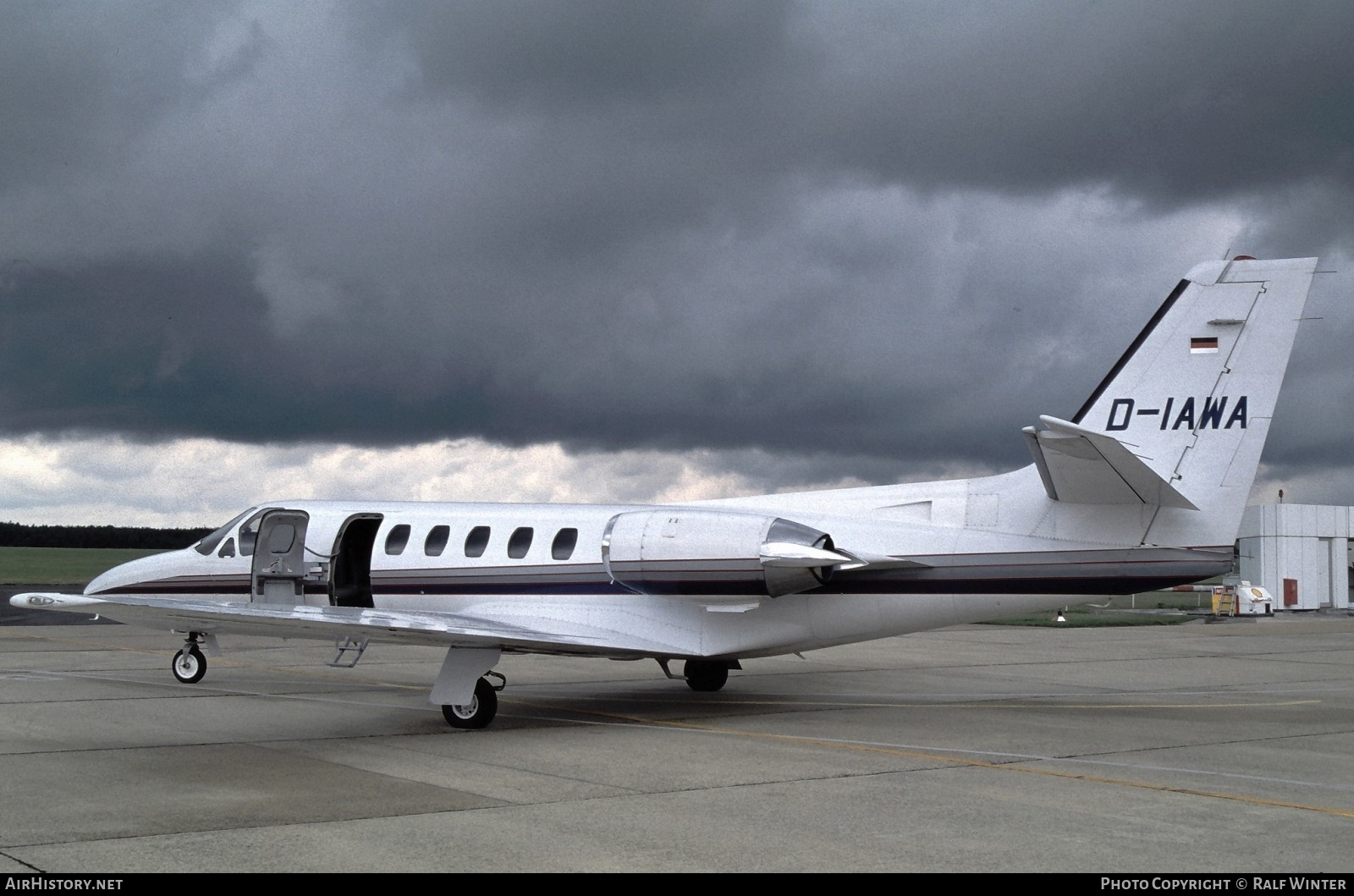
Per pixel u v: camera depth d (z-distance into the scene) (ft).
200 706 48.39
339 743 38.78
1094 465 42.32
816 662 75.25
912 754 36.91
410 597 51.96
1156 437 45.06
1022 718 46.65
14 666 65.26
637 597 47.80
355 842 24.35
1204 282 45.01
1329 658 79.51
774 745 38.55
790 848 24.07
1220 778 32.91
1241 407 44.19
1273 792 30.83
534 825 26.04
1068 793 30.37
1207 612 153.69
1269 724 45.47
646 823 26.27
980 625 119.24
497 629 42.09
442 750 37.19
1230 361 44.47
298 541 55.57
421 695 53.16
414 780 31.65
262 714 46.19
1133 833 25.73
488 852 23.53
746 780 31.89
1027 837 25.23
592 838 24.76
